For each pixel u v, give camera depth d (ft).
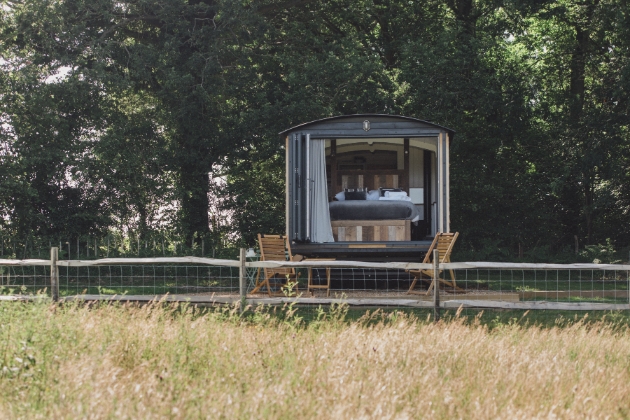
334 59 78.89
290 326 28.45
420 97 79.87
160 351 23.68
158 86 79.87
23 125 72.43
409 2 91.35
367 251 51.24
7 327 25.13
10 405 17.61
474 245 88.43
